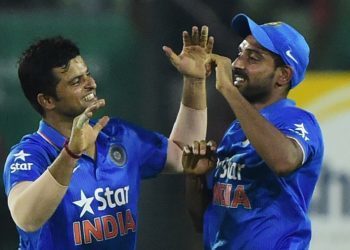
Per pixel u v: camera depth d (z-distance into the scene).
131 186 15.49
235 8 25.27
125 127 15.81
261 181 14.92
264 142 14.20
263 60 14.97
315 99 24.03
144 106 24.84
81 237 14.92
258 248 14.89
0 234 25.17
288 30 15.17
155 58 24.86
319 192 23.91
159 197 24.03
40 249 14.86
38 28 25.48
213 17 24.91
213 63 15.76
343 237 23.77
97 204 15.02
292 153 14.27
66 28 25.38
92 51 25.23
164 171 16.19
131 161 15.58
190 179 15.83
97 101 14.39
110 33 25.23
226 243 15.16
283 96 15.23
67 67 14.94
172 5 24.84
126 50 25.09
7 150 25.19
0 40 25.39
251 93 15.10
